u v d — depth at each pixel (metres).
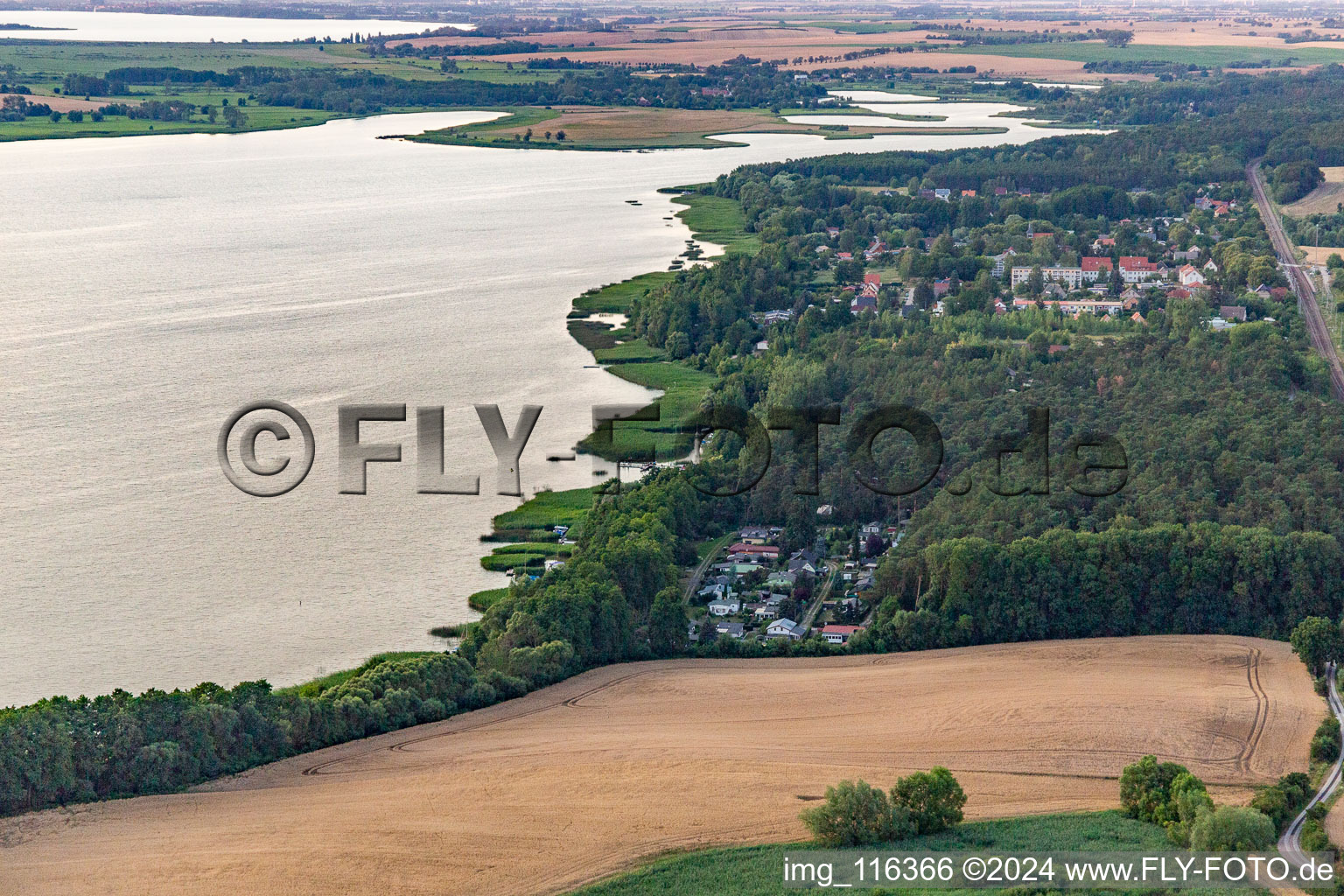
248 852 182.25
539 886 175.38
